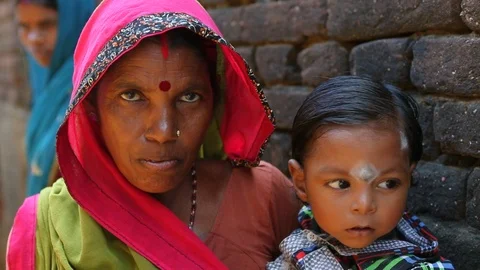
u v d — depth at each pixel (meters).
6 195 5.48
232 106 1.65
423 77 1.57
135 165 1.40
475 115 1.45
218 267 1.47
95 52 1.37
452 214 1.54
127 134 1.38
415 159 1.42
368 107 1.34
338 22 1.83
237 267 1.54
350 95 1.38
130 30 1.33
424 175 1.60
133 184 1.46
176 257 1.46
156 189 1.42
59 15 3.21
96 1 3.41
